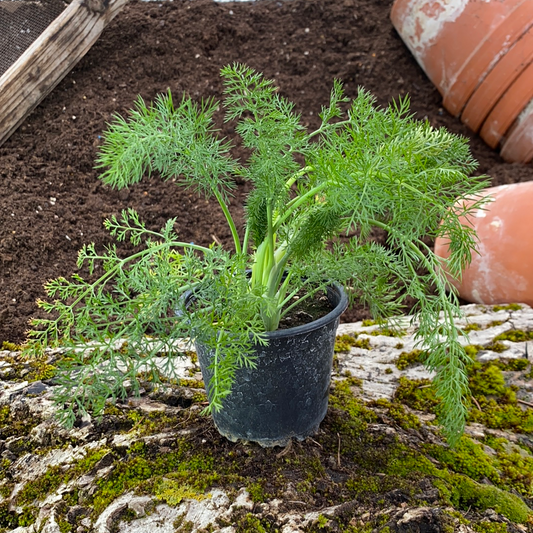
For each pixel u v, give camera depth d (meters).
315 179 1.24
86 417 1.48
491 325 1.98
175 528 1.18
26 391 1.58
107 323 1.10
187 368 1.71
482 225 2.14
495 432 1.58
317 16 3.63
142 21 3.30
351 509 1.22
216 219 2.60
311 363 1.29
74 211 2.48
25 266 2.19
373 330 2.00
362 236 1.27
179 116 1.20
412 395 1.69
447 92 3.25
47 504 1.27
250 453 1.38
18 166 2.57
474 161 1.31
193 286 1.12
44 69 2.72
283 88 3.23
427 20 3.08
